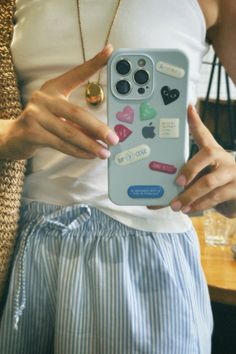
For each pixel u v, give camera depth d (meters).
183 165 0.51
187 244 0.59
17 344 0.60
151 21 0.54
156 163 0.51
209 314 0.62
